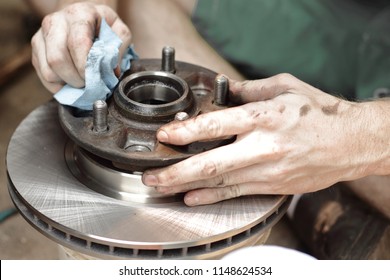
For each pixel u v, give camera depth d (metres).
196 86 0.86
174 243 0.67
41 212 0.71
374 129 0.80
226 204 0.75
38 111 0.90
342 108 0.78
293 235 1.24
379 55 1.18
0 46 1.76
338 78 1.23
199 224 0.71
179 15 1.24
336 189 1.16
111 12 0.90
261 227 0.74
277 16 1.21
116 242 0.67
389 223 1.10
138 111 0.73
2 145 1.45
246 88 0.81
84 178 0.78
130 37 0.89
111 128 0.73
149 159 0.68
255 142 0.70
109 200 0.74
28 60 1.68
